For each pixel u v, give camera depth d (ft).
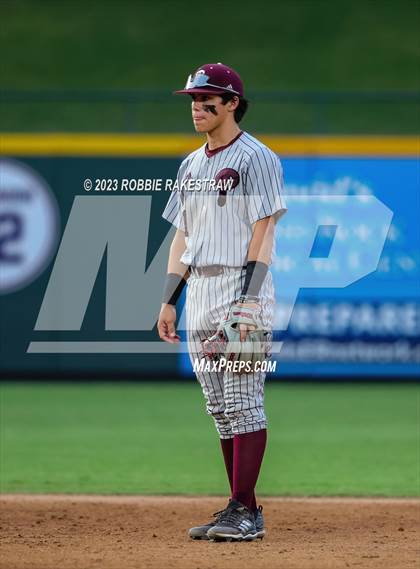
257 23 294.46
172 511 78.64
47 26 293.64
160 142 165.78
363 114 241.76
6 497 85.20
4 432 127.13
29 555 56.13
